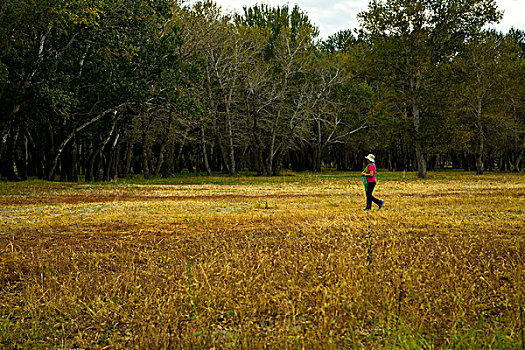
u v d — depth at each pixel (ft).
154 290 14.17
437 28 116.57
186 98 96.37
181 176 153.07
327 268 15.89
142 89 88.99
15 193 63.10
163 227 28.76
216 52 137.18
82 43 87.04
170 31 108.88
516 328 10.71
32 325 11.95
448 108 118.21
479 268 15.51
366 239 22.74
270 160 146.61
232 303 13.08
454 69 118.73
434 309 12.21
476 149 142.31
